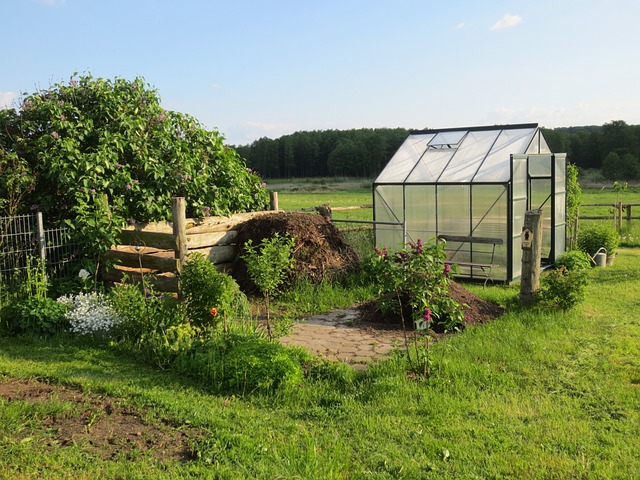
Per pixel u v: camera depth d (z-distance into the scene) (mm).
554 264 13641
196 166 10773
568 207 15500
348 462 4105
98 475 3797
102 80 10484
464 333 7633
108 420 4707
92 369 6066
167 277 8195
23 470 3838
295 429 4684
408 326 8406
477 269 12242
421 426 4781
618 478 3930
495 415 5008
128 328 7090
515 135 13227
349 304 9734
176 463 4023
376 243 13766
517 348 6883
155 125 10641
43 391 5352
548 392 5578
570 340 7305
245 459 4105
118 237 8906
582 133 63406
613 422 4859
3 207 8750
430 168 13328
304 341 7598
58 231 8789
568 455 4285
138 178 10062
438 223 12805
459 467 4090
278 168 91000
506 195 11797
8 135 9375
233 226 10766
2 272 8273
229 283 6949
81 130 9680
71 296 8078
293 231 10438
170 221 9992
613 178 55094
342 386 5809
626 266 13305
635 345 7000
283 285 10172
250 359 5684
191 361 6020
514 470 4043
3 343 7109
